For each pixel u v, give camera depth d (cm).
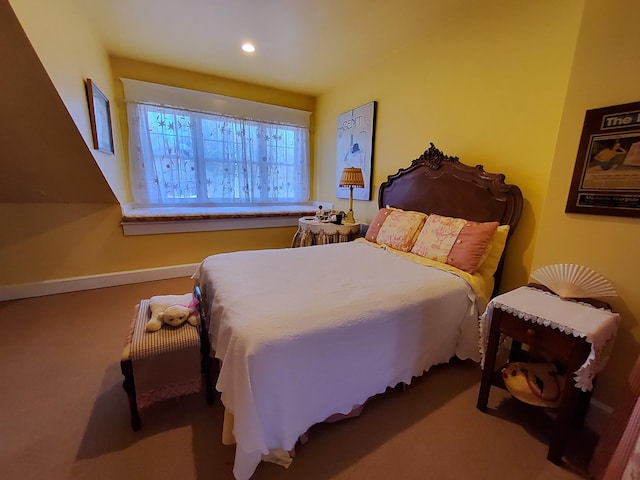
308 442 127
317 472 114
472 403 151
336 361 120
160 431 131
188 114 338
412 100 258
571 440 130
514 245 190
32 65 161
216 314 138
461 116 217
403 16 213
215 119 354
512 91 184
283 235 398
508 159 190
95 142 234
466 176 207
